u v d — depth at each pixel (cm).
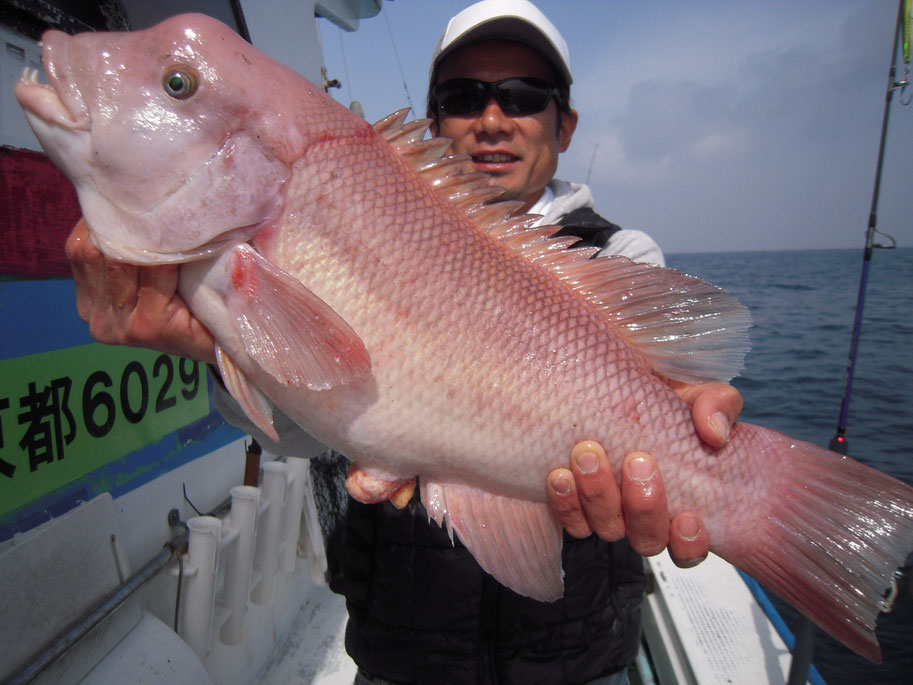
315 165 49
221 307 48
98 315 49
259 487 85
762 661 77
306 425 51
